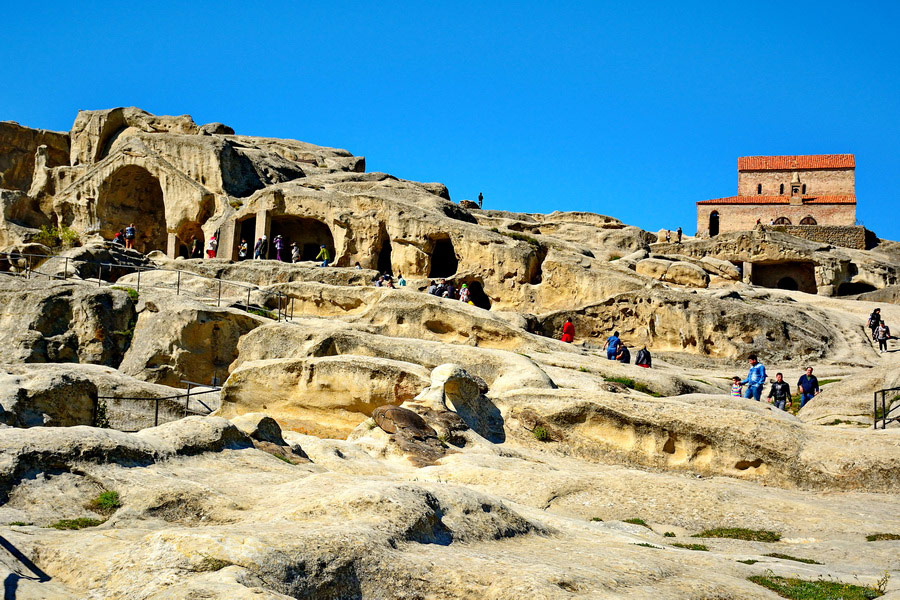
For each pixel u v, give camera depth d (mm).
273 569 7996
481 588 8570
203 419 13266
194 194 51562
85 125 61156
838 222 81625
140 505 10211
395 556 8781
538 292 42469
